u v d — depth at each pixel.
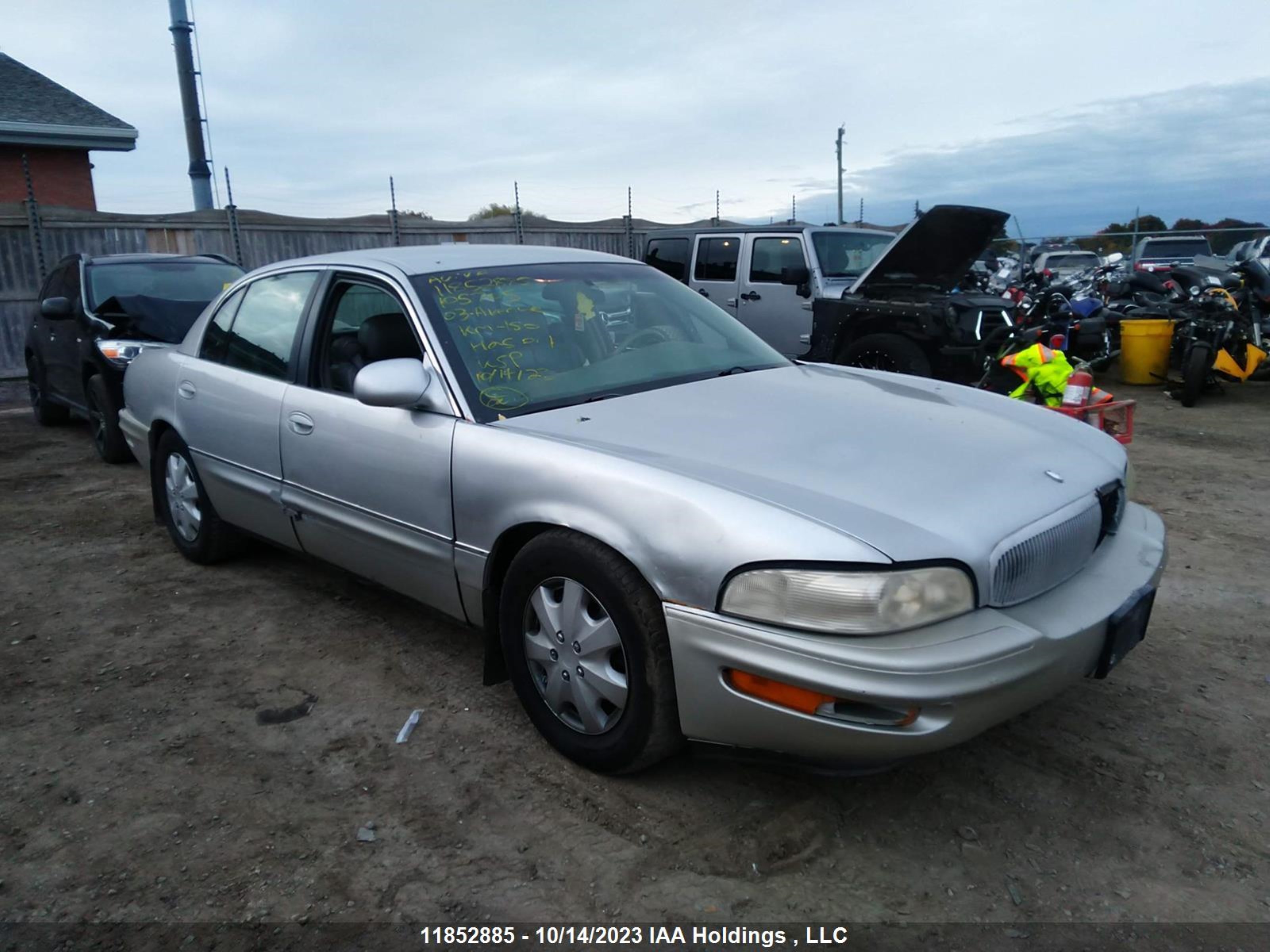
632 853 2.54
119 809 2.77
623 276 4.02
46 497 6.34
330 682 3.56
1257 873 2.44
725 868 2.47
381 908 2.35
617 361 3.52
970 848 2.54
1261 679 3.47
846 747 2.31
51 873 2.50
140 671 3.68
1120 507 3.05
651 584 2.52
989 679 2.25
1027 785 2.83
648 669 2.57
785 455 2.72
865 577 2.23
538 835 2.62
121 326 7.30
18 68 17.30
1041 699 2.46
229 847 2.59
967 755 2.99
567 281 3.79
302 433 3.71
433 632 3.99
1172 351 10.13
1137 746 3.03
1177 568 4.62
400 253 3.83
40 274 12.27
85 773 2.97
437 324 3.33
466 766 2.97
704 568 2.40
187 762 3.02
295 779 2.92
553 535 2.78
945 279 8.70
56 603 4.39
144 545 5.23
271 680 3.58
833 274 9.76
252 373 4.11
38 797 2.84
